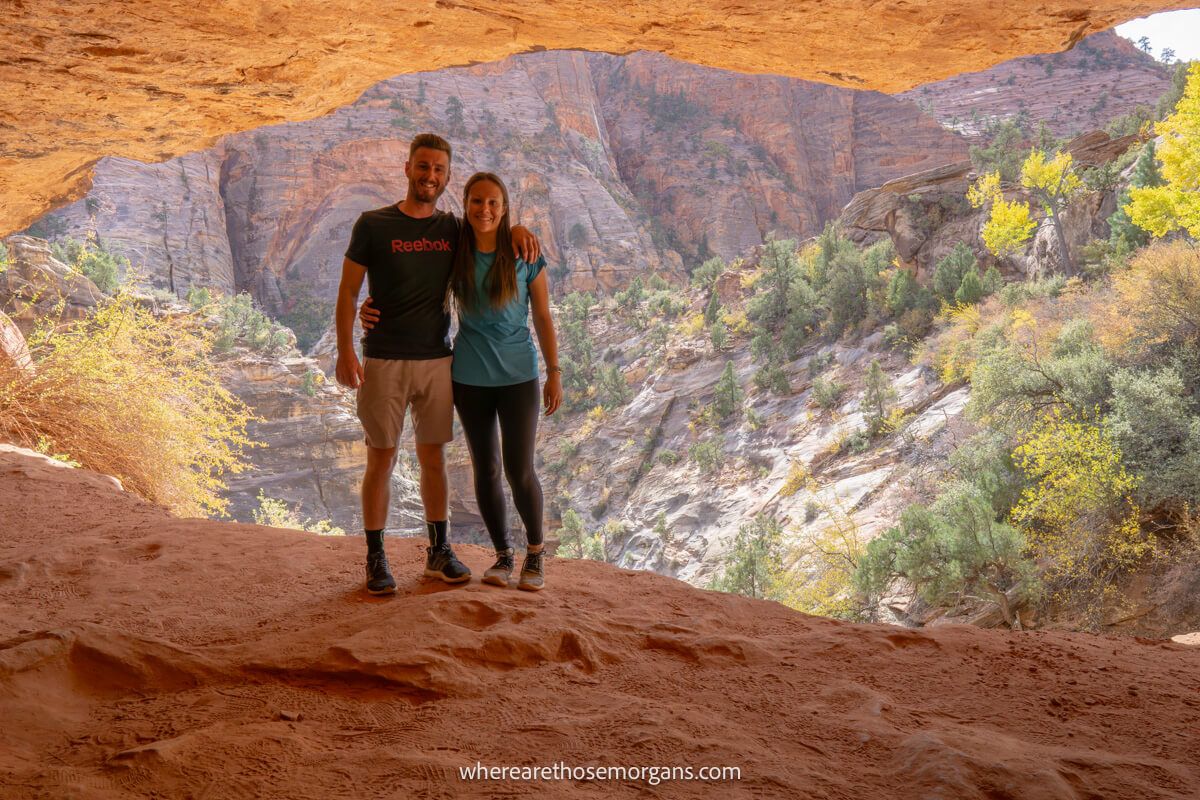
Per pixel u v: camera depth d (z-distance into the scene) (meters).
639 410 78.00
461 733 2.07
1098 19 5.97
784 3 5.75
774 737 2.08
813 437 57.16
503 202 3.15
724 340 77.12
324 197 154.75
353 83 7.23
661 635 2.80
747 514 55.22
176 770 1.82
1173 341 26.44
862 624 3.12
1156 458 21.70
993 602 22.83
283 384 73.25
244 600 3.17
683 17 6.02
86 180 9.98
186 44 6.00
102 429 9.14
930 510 26.42
